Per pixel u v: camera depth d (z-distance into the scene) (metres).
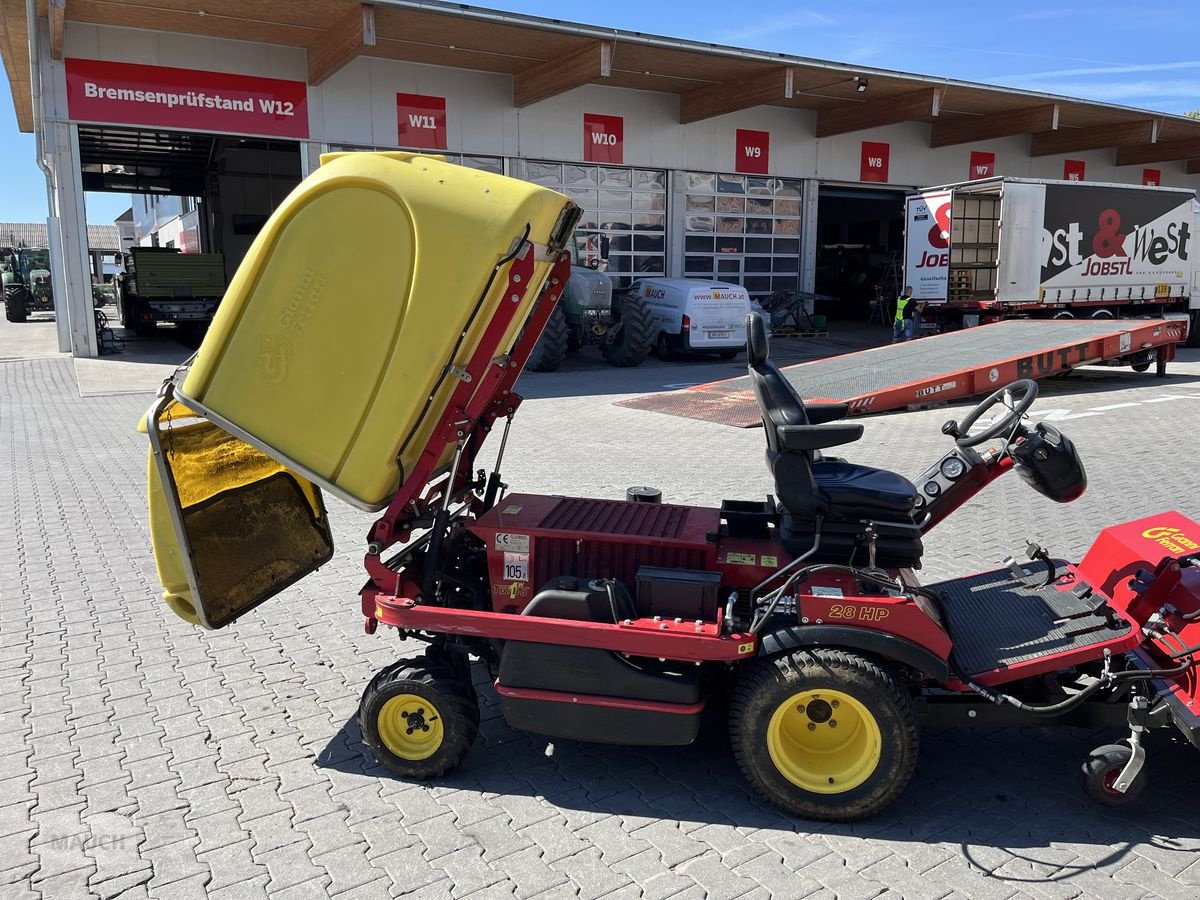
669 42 17.92
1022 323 15.50
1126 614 3.68
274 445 3.52
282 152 26.05
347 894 2.97
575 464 9.08
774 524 4.08
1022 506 7.55
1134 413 11.91
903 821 3.39
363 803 3.52
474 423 3.59
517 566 3.86
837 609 3.33
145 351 19.77
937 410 12.30
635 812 3.46
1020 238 18.44
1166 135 27.03
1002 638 3.65
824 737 3.44
